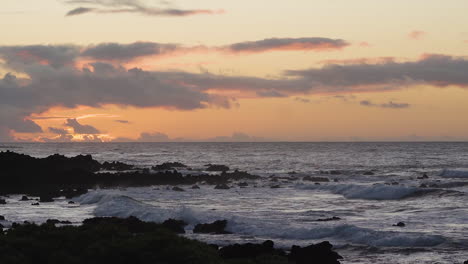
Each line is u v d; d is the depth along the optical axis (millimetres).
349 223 39906
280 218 43031
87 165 98625
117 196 54469
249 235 36500
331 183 74938
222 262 21953
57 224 39625
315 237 35188
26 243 21719
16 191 70875
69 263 20672
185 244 22688
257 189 71125
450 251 30594
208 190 69750
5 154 90875
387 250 31250
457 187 71188
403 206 51188
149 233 23766
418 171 100438
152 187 75188
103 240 22469
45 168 87688
